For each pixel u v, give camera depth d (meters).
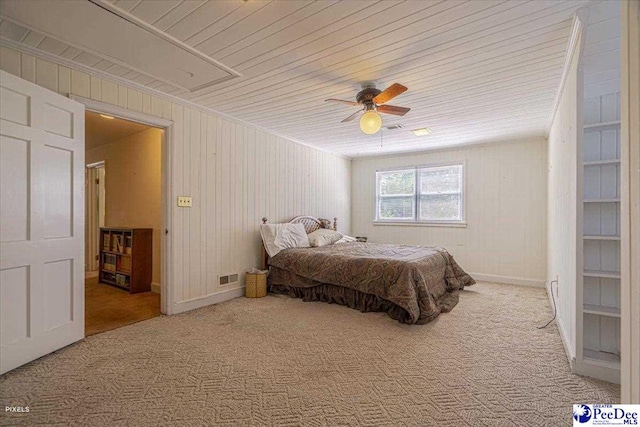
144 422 1.60
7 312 2.04
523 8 1.84
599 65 2.15
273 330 2.87
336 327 2.95
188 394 1.84
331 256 3.84
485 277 5.14
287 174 5.00
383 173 6.30
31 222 2.17
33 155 2.18
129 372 2.09
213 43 2.24
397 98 3.24
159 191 4.33
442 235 5.57
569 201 2.49
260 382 1.98
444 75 2.73
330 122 4.17
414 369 2.15
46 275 2.29
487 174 5.18
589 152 2.40
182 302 3.43
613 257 2.29
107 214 5.15
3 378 1.99
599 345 2.28
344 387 1.92
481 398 1.81
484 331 2.86
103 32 2.10
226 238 3.96
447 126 4.24
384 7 1.84
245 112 3.78
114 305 3.69
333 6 1.83
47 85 2.42
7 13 1.89
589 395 1.84
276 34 2.12
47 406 1.72
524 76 2.74
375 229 6.32
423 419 1.63
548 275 4.32
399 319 3.12
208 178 3.73
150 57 2.43
